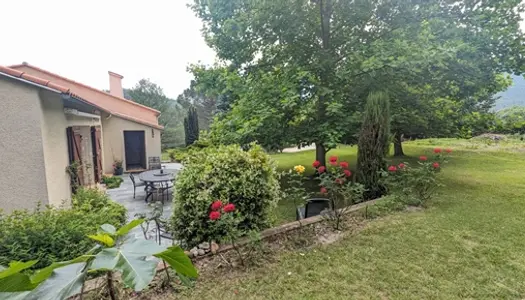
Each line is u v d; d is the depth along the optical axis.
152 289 2.39
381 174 4.96
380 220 4.11
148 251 1.17
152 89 25.69
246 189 3.64
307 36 7.41
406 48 5.77
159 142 14.52
